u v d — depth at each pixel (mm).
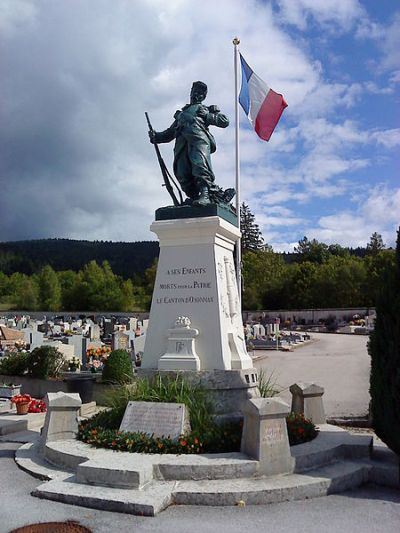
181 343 8438
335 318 58094
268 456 6422
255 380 8562
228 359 8516
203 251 8773
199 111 9680
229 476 6262
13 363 15586
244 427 6746
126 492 5844
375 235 89812
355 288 61781
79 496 5781
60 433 7766
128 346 24422
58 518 5422
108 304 75438
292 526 5285
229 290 9203
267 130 16062
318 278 64250
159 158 9781
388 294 6879
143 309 76875
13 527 5195
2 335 28469
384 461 7148
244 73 16422
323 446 7141
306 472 6598
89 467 6156
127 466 6141
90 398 13664
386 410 6770
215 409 7898
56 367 15414
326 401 13078
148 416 7406
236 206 15883
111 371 13938
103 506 5668
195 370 8211
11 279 98688
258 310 65188
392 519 5512
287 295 66500
